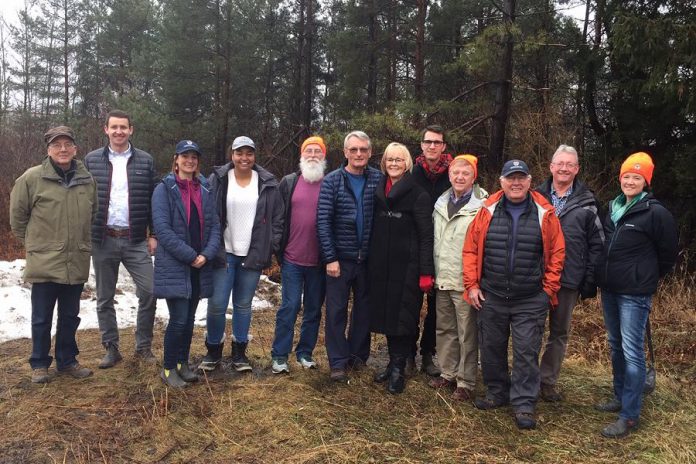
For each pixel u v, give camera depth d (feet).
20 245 34.32
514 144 39.06
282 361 14.28
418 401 12.93
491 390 12.70
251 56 53.16
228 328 19.69
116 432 11.27
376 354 16.90
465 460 10.44
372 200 13.52
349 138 13.29
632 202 11.76
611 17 31.83
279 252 14.03
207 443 10.94
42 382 13.56
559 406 13.04
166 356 13.16
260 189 13.80
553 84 39.96
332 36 54.54
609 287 11.88
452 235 13.07
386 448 10.78
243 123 58.54
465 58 35.60
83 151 48.80
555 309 12.94
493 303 12.24
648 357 17.33
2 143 44.91
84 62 91.04
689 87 25.07
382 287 13.30
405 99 41.86
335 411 12.19
